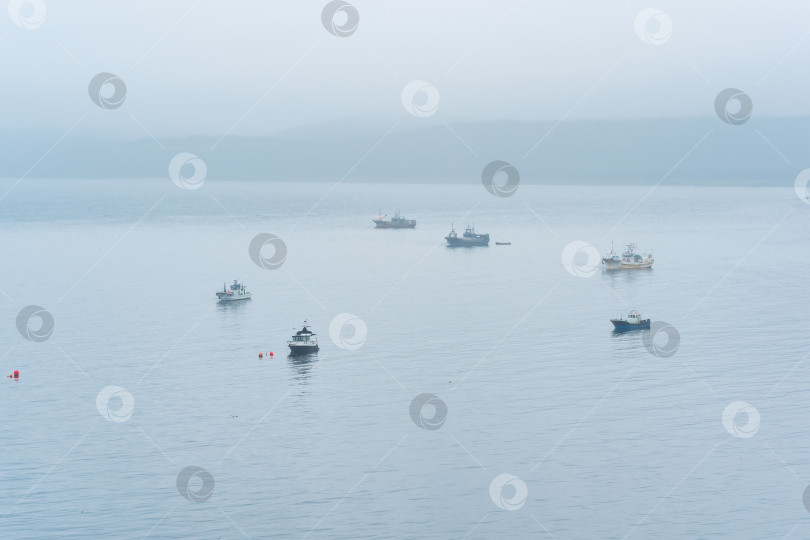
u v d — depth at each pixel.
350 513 93.25
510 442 112.19
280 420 122.38
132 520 92.44
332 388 138.00
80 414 126.38
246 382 142.50
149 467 106.00
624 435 113.94
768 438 111.88
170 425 121.00
